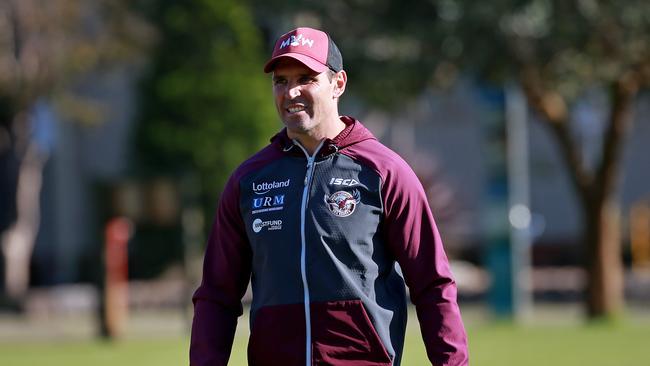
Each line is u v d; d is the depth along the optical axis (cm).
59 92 10906
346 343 1662
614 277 7700
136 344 6744
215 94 10312
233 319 1784
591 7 6169
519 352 5516
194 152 10362
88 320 10012
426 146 13012
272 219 1697
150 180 7975
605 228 7656
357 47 6762
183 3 10225
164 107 10444
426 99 12006
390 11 6650
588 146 10950
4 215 11550
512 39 6412
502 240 8106
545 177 12950
